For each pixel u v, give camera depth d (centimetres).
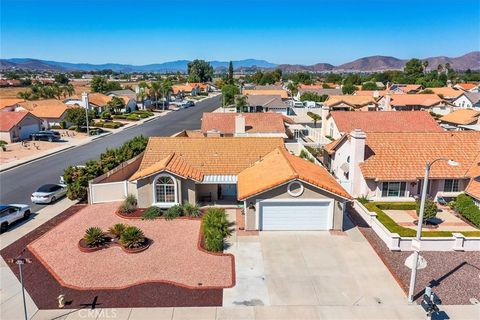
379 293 1980
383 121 5003
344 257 2344
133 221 2856
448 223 2886
